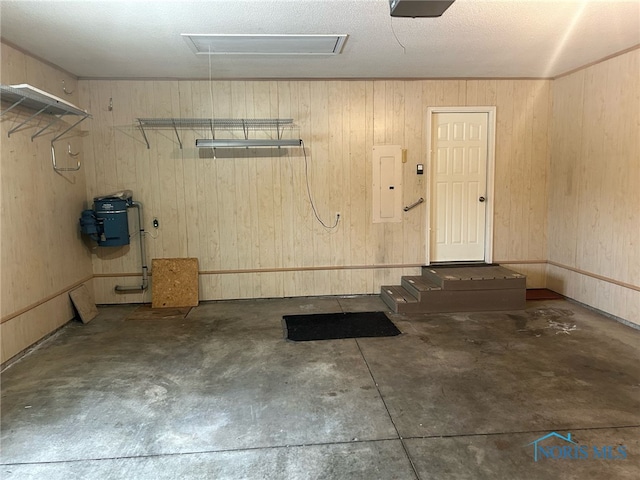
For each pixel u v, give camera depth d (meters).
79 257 4.50
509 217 5.12
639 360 3.21
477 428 2.35
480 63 4.27
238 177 4.86
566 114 4.75
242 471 2.02
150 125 4.71
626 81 3.87
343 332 3.90
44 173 3.83
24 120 3.53
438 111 4.95
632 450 2.15
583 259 4.53
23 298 3.47
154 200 4.81
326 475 1.99
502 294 4.46
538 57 4.07
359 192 4.99
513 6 2.84
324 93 4.82
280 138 4.84
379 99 4.88
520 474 1.98
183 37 3.34
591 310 4.42
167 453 2.16
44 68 3.90
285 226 4.97
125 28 3.13
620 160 3.98
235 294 5.01
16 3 2.67
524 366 3.13
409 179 5.01
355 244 5.05
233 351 3.50
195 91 4.70
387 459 2.10
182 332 3.97
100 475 2.00
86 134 4.64
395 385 2.87
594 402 2.61
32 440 2.28
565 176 4.80
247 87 4.73
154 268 4.84
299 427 2.38
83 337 3.86
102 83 4.60
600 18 3.06
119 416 2.51
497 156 5.04
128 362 3.30
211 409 2.59
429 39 3.50
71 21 2.97
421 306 4.41
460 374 3.01
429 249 5.12
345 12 2.91
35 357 3.40
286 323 4.18
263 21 3.05
